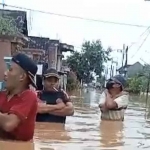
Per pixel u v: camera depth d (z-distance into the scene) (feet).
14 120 8.96
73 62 137.69
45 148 10.09
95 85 159.22
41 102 14.61
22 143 9.46
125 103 17.76
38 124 14.26
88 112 23.52
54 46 80.89
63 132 13.17
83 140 12.01
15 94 9.31
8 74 9.35
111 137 13.08
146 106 35.78
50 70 14.89
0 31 43.16
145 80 94.22
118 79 17.66
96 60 139.33
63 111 14.58
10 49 43.86
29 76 9.34
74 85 96.02
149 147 11.75
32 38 80.07
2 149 8.93
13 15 59.47
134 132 14.80
